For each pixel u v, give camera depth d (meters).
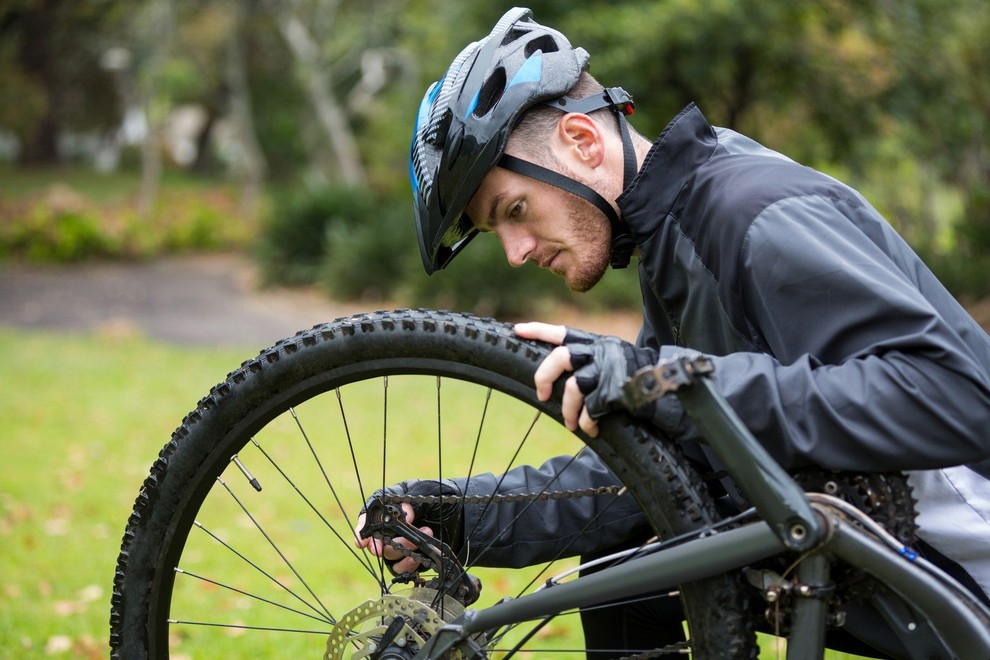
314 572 3.75
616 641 1.88
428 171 1.60
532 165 1.58
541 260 1.65
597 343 1.39
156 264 19.11
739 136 1.66
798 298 1.38
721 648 1.37
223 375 8.70
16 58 29.25
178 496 1.56
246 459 5.59
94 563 3.86
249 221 22.34
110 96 33.56
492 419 6.62
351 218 15.60
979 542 1.48
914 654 1.42
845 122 10.69
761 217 1.42
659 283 1.58
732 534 1.33
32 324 11.95
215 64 28.06
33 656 2.85
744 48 9.96
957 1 10.41
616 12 10.03
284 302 14.32
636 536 1.82
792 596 1.39
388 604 1.55
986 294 9.95
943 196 13.77
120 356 9.64
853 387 1.31
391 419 6.62
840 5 10.17
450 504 1.71
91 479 5.25
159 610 1.59
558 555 1.76
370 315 1.50
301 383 1.52
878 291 1.34
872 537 1.33
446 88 1.59
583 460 1.79
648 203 1.54
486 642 1.54
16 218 18.36
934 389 1.30
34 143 33.31
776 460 1.36
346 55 23.72
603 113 1.62
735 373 1.34
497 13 11.34
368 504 1.64
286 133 30.67
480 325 1.44
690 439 1.37
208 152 36.44
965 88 10.71
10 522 4.41
